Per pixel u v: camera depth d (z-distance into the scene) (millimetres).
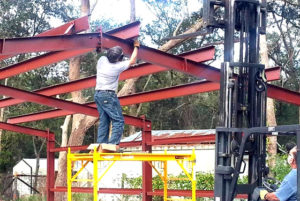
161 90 12570
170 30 39094
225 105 7535
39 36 8375
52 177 15555
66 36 8578
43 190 31312
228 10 7906
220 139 7270
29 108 38844
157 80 42281
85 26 8812
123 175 25188
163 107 44406
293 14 35281
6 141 43375
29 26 34281
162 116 44812
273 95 10773
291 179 6398
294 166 6473
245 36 7910
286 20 36094
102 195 26703
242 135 7379
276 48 39312
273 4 35312
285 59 40625
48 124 41250
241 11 7996
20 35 34125
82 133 22484
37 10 34156
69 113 15281
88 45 8750
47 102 13023
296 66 41406
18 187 38250
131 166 28109
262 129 6430
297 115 41781
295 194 6371
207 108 46000
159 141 12742
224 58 7812
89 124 22375
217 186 7102
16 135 43094
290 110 41844
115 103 7906
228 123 7465
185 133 26281
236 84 7586
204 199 20406
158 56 9562
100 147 7809
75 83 13234
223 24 8016
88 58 36844
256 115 7656
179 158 8773
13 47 8164
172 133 26781
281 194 6438
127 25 9227
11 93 12578
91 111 13609
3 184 31625
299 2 32469
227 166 7020
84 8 23109
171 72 40781
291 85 41406
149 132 13055
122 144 13805
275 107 40875
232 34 7820
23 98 12719
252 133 6617
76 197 26500
